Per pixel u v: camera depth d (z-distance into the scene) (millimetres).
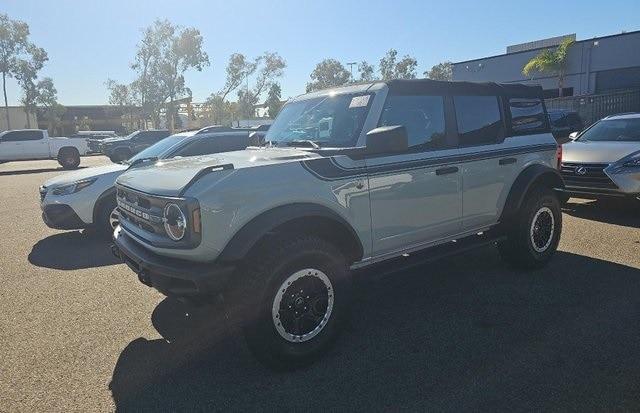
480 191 4719
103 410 3029
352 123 4004
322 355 3518
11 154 23516
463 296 4648
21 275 5746
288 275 3283
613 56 33312
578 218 7719
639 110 29719
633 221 7406
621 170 7363
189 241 3107
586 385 3090
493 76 39656
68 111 70562
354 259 3832
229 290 3262
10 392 3236
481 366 3373
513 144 5047
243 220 3188
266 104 57719
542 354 3490
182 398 3131
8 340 4012
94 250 6840
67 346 3887
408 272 5398
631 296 4469
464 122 4633
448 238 4602
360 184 3730
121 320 4367
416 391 3107
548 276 5105
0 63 52688
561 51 34562
